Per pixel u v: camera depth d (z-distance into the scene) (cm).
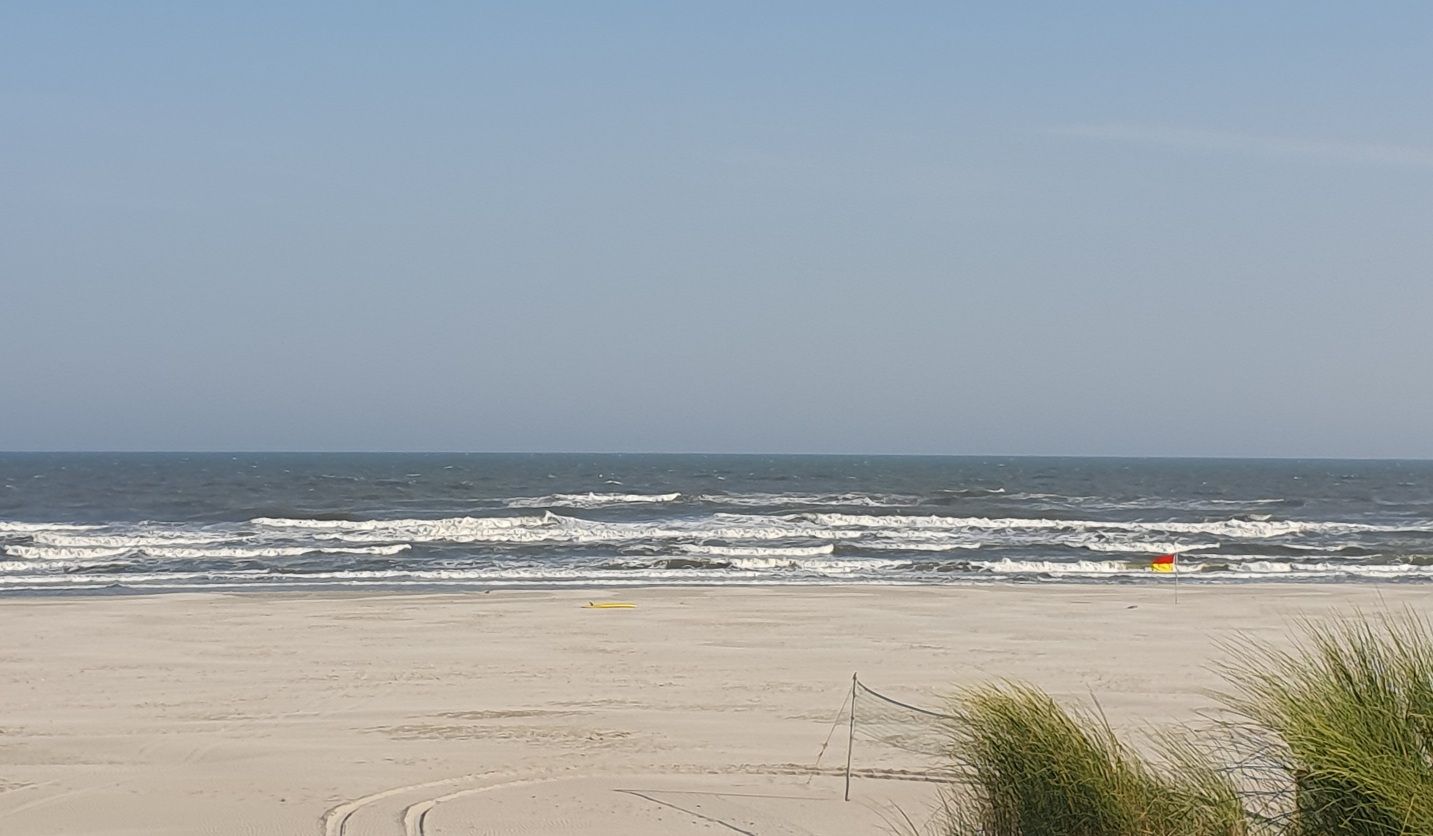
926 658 1738
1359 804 502
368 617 2100
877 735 1244
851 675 1599
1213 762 679
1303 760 534
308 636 1895
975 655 1766
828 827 917
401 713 1349
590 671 1614
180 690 1480
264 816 943
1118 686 1534
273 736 1234
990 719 697
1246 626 2083
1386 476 12531
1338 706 532
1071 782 634
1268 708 600
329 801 988
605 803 984
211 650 1767
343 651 1764
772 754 1161
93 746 1187
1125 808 611
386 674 1588
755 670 1630
